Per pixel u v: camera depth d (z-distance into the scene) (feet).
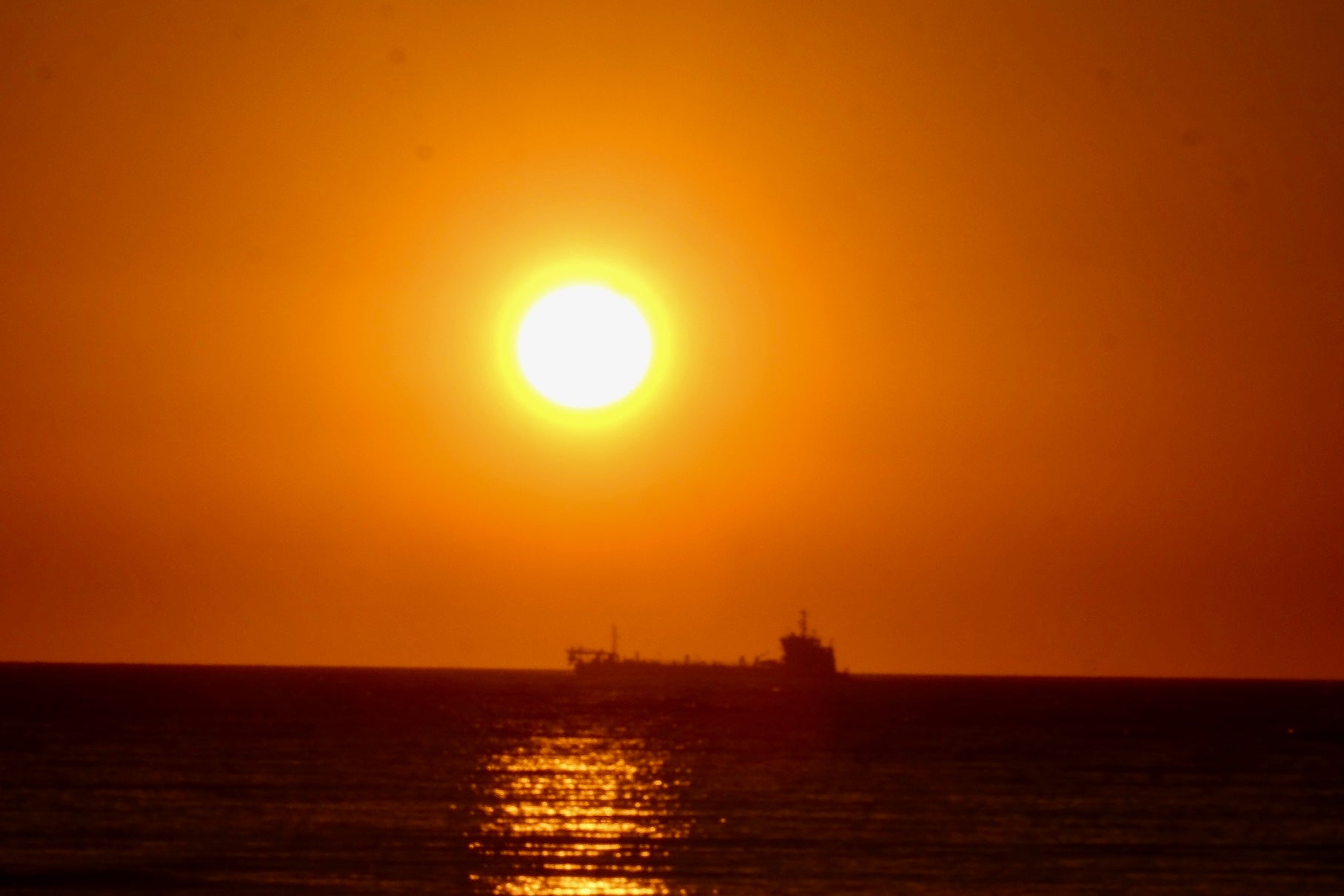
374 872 577.02
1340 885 565.94
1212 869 602.03
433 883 555.28
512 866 593.83
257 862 597.93
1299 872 595.88
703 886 556.92
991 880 572.10
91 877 561.02
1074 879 576.61
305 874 571.28
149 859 603.26
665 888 552.00
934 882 568.82
